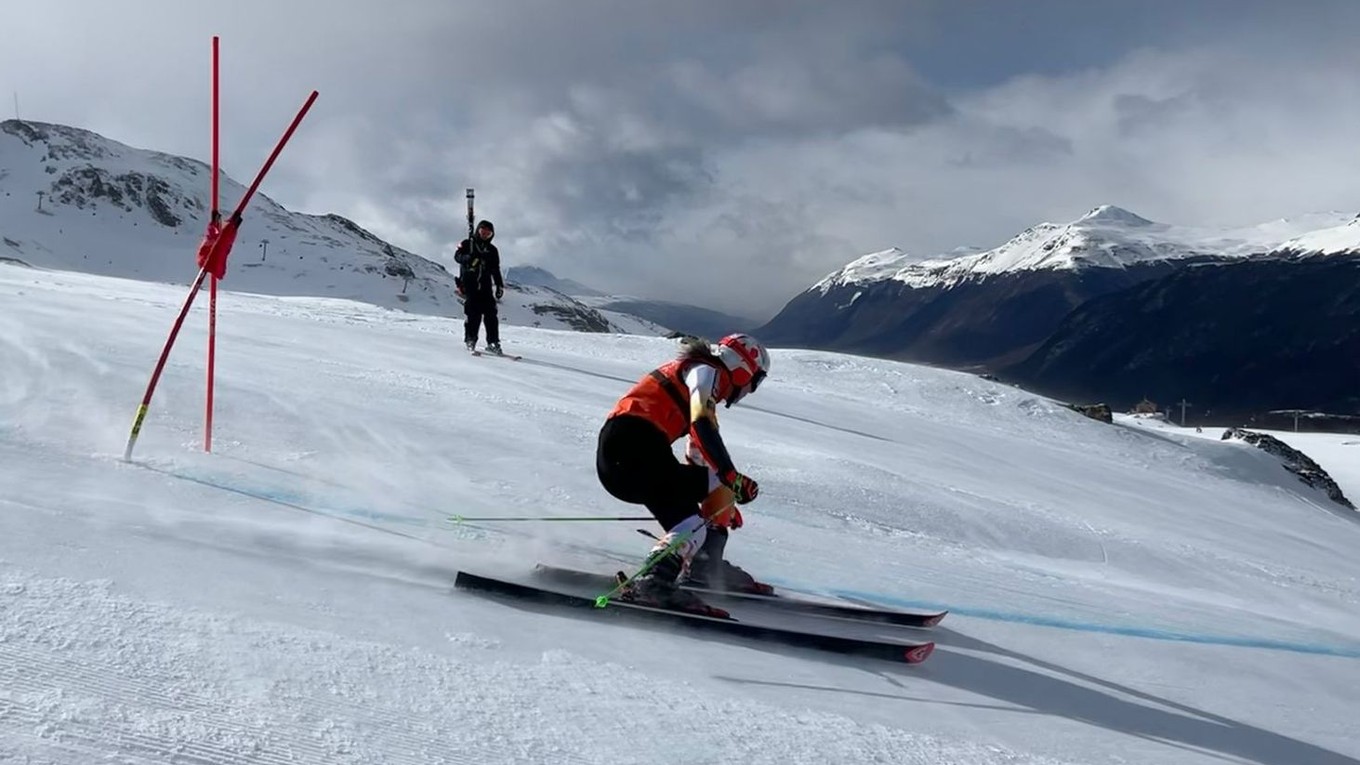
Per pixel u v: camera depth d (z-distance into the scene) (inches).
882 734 122.4
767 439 414.3
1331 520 703.1
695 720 115.3
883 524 282.0
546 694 114.9
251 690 99.5
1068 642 190.9
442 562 173.0
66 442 212.5
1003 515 329.4
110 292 698.8
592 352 703.1
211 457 220.8
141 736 86.7
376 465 238.2
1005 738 131.0
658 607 163.5
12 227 6107.3
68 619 107.1
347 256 6688.0
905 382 827.4
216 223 225.5
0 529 137.6
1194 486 660.1
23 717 85.5
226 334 447.5
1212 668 188.4
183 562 139.2
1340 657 217.9
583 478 258.5
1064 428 794.8
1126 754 133.1
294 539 169.0
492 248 547.2
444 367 457.1
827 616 183.6
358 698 103.0
